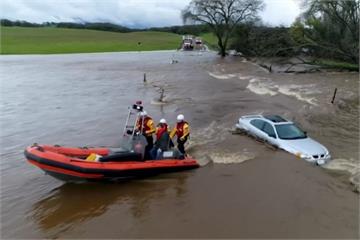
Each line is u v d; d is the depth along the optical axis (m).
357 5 39.41
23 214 8.69
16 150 13.70
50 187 10.22
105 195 9.60
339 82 30.64
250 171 10.81
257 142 13.66
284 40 49.72
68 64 50.81
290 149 12.15
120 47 86.94
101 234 7.66
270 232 7.48
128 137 11.12
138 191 9.78
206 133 15.33
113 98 24.61
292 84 29.88
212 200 9.02
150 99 23.97
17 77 36.56
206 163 11.69
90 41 95.56
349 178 10.25
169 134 11.70
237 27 64.88
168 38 119.88
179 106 21.52
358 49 38.78
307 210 8.36
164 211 8.56
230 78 34.56
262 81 32.16
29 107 21.84
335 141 14.45
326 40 43.12
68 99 24.42
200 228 7.72
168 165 10.74
